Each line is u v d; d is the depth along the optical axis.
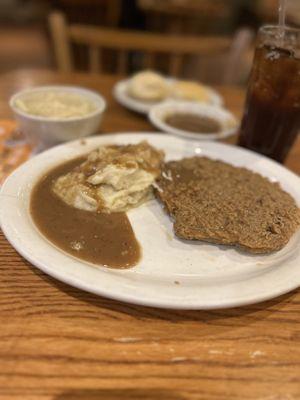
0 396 0.16
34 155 0.34
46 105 0.34
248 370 0.19
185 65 0.68
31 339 0.19
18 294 0.21
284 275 0.22
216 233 0.25
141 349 0.19
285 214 0.27
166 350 0.19
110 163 0.28
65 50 0.55
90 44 0.56
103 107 0.35
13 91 0.45
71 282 0.20
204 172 0.32
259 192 0.30
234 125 0.41
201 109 0.44
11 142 0.36
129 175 0.28
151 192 0.30
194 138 0.38
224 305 0.20
